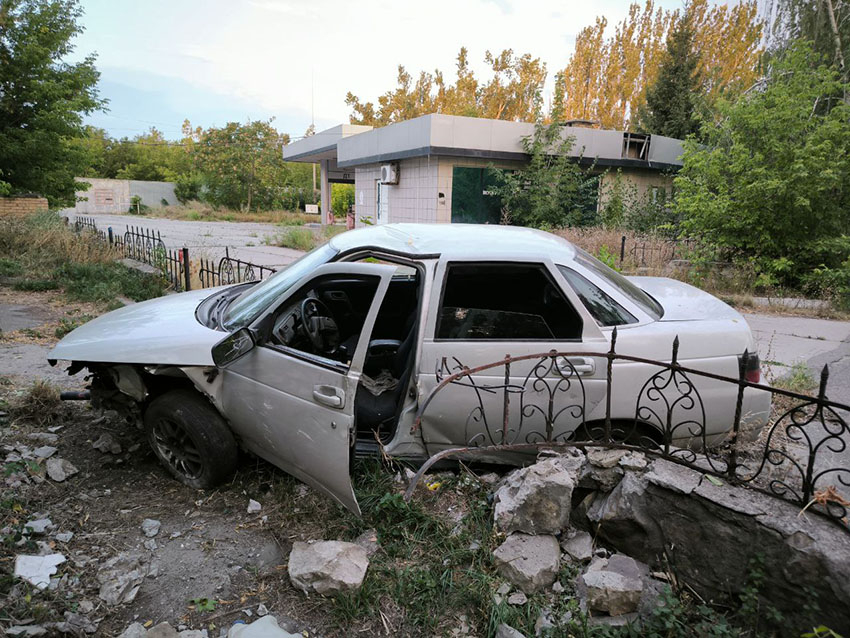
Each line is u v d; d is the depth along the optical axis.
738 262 12.03
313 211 48.03
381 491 3.48
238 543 3.26
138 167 65.94
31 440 4.25
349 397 3.01
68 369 4.03
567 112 48.12
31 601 2.70
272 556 3.16
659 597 2.70
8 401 4.86
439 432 3.56
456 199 17.77
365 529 3.30
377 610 2.76
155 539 3.26
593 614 2.72
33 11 16.02
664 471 2.98
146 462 4.11
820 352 7.33
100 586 2.86
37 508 3.46
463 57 41.88
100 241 13.50
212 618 2.72
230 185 52.44
